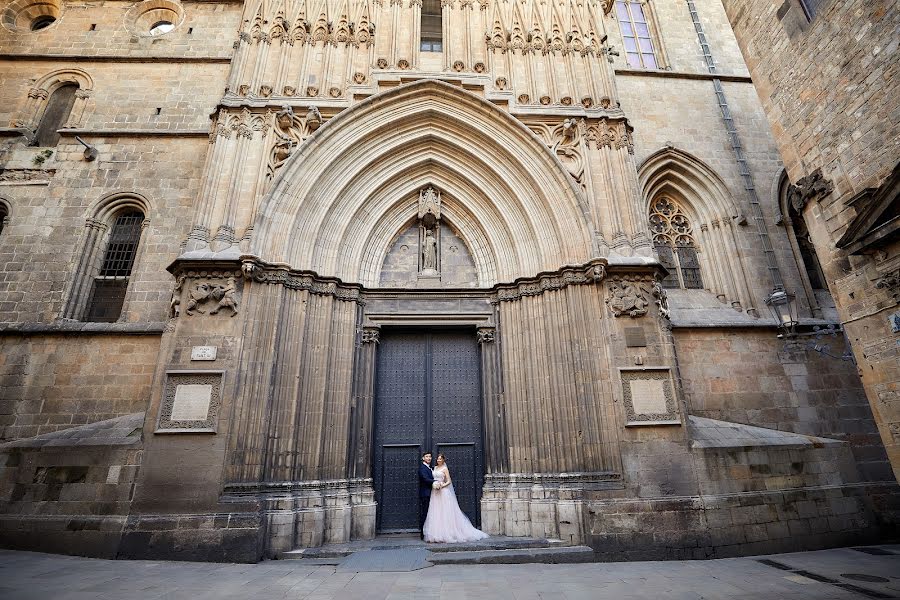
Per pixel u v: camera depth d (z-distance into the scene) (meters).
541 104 14.50
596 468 10.95
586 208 12.81
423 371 13.73
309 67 14.55
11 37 17.89
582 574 8.60
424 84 14.19
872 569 8.71
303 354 11.80
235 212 12.28
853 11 10.94
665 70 19.50
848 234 10.52
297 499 10.66
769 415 14.37
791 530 10.98
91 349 13.27
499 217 14.31
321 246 13.15
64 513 9.85
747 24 14.28
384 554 9.77
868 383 10.42
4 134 15.91
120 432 10.88
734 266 16.42
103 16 18.66
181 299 11.29
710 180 17.47
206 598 6.70
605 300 12.08
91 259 14.59
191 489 9.98
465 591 7.27
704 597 6.96
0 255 14.23
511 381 12.71
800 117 12.38
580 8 16.06
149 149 16.02
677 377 11.57
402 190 14.75
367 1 15.70
